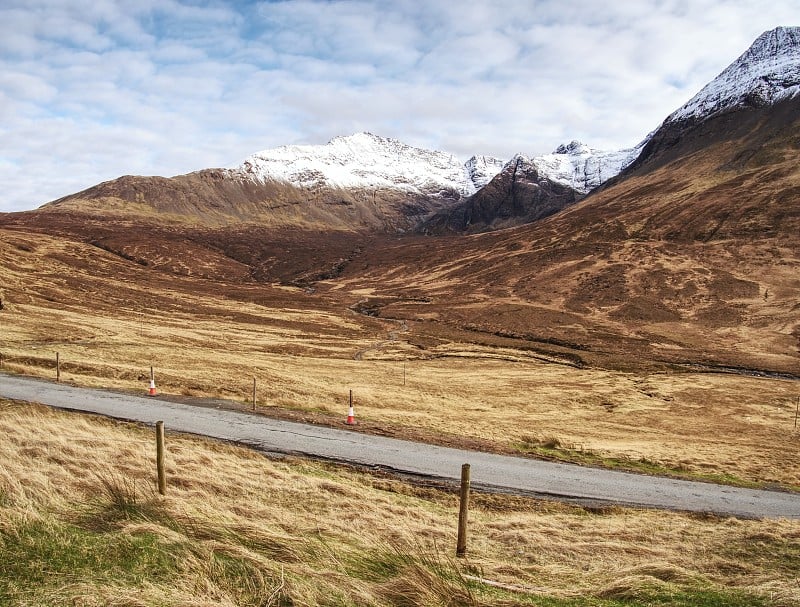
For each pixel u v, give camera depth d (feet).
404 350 300.20
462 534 36.60
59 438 54.44
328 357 260.42
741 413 187.32
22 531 24.86
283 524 36.68
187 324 311.06
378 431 87.86
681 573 34.14
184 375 130.93
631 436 134.31
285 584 23.06
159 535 26.99
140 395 99.04
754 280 443.73
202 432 76.28
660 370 277.85
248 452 67.56
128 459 50.72
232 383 127.75
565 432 128.26
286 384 142.92
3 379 101.55
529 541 45.96
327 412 102.78
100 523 28.89
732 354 314.55
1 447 45.78
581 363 290.15
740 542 48.85
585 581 34.17
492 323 398.21
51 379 106.01
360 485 60.64
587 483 73.15
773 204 576.61
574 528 52.54
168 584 21.88
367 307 481.46
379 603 23.52
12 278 350.02
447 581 26.66
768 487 85.35
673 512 65.00
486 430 106.22
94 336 207.10
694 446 124.16
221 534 29.19
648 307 420.36
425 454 77.15
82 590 20.08
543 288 490.90
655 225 614.34
